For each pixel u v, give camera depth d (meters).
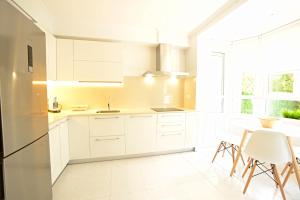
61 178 2.21
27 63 1.13
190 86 3.41
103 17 2.61
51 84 2.90
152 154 3.05
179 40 3.29
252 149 1.89
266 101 3.12
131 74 3.31
